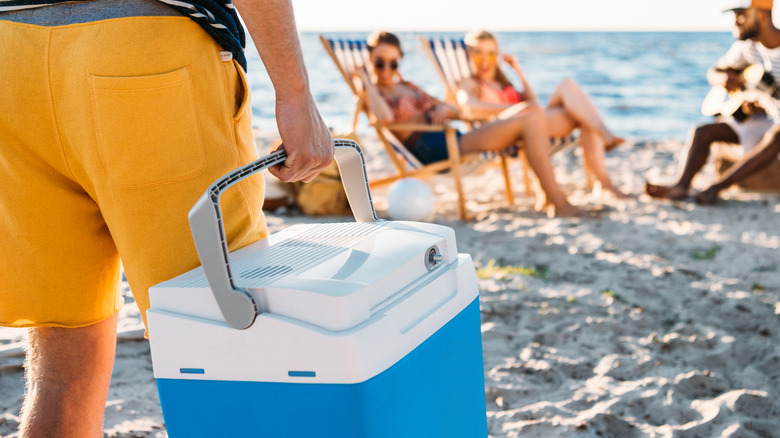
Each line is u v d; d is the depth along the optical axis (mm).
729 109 5035
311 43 37469
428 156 4734
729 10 4832
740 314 2816
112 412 2004
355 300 996
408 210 4484
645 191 5133
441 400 1168
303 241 1260
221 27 1231
